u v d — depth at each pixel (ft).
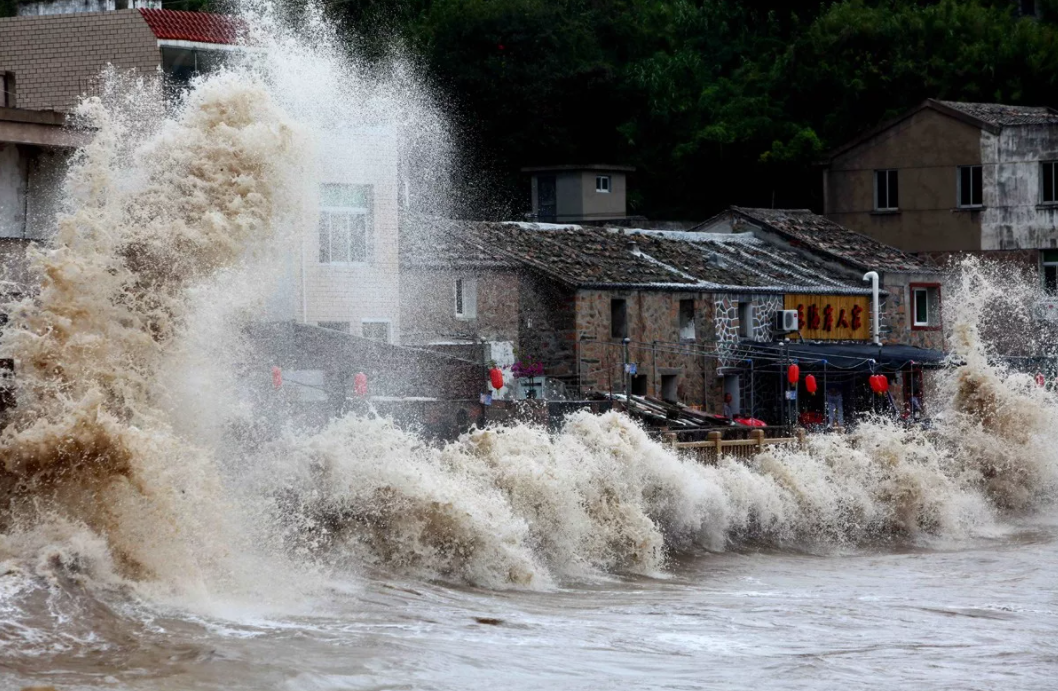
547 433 219.20
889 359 379.14
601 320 333.62
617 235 386.52
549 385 317.01
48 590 133.39
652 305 349.00
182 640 128.16
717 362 367.66
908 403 416.26
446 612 155.43
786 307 393.70
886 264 442.09
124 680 113.80
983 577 215.92
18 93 284.20
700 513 234.38
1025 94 566.36
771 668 135.23
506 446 205.26
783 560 235.81
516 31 521.65
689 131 577.43
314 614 146.51
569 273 331.77
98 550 144.05
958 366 353.72
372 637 136.36
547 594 179.01
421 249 322.14
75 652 121.70
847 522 269.23
